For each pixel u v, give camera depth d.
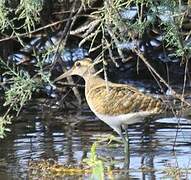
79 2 17.14
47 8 18.52
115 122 14.60
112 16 10.88
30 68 19.41
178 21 11.58
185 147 14.40
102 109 14.64
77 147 14.48
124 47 13.60
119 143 14.81
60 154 14.04
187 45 11.70
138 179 12.62
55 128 15.97
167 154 13.98
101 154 14.11
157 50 20.03
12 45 19.17
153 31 18.84
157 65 20.08
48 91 18.44
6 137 15.27
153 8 11.46
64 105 17.72
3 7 11.41
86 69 15.20
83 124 16.23
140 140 14.96
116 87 14.78
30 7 11.15
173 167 13.07
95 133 15.52
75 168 13.12
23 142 14.90
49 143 14.80
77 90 17.86
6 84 18.00
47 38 19.30
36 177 12.74
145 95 14.58
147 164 13.41
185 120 16.03
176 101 15.93
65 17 18.77
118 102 14.52
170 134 15.26
